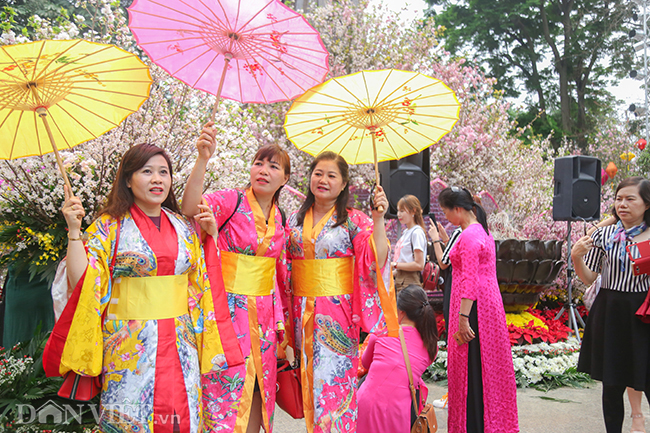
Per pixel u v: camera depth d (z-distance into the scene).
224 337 2.16
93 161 3.18
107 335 1.92
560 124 25.31
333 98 2.50
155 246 1.99
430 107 2.51
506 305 5.60
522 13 25.06
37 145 2.20
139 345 1.91
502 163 8.30
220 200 2.37
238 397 2.22
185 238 2.12
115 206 2.00
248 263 2.36
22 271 3.43
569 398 4.39
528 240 5.29
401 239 4.74
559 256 5.59
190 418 1.98
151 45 2.15
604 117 21.02
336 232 2.56
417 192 4.94
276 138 7.84
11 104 1.95
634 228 3.09
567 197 6.06
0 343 3.72
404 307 3.01
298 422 3.64
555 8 25.50
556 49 24.83
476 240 3.00
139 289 1.96
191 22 2.06
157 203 2.05
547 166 9.87
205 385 2.21
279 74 2.33
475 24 24.92
